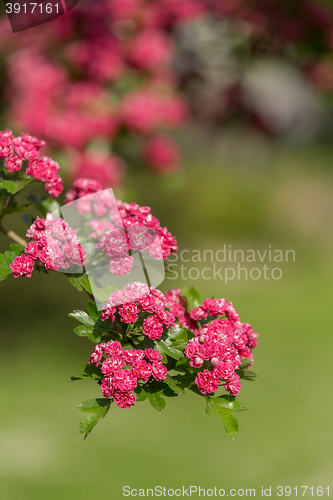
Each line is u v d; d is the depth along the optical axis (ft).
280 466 11.69
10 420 13.08
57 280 20.97
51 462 11.68
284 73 18.76
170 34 15.31
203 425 13.29
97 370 4.87
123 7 12.85
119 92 12.95
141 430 13.06
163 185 13.58
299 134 38.81
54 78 12.25
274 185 34.01
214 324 5.28
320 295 21.24
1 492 10.62
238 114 18.89
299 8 15.66
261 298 21.02
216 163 33.09
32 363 15.92
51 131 11.96
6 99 13.37
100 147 12.37
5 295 19.75
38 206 6.00
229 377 4.78
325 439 12.57
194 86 17.51
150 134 13.03
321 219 30.12
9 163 5.82
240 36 16.69
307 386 14.96
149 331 4.77
